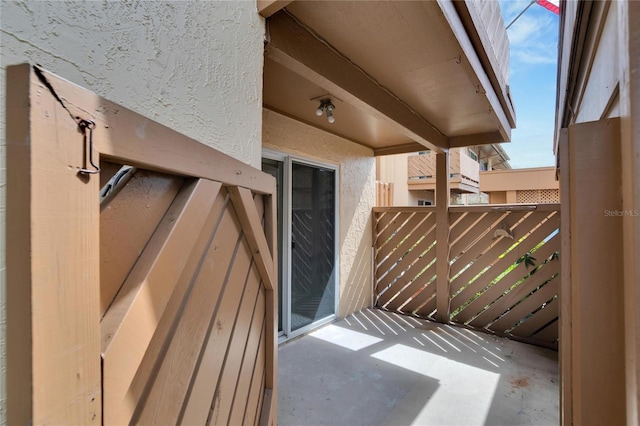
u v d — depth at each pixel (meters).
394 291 4.66
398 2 1.53
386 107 2.57
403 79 2.38
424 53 1.99
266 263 1.38
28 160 0.36
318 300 3.89
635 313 0.66
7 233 0.36
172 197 0.67
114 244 0.50
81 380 0.42
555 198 9.05
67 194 0.40
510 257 3.71
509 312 3.66
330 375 2.69
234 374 1.05
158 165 0.58
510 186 9.34
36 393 0.37
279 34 1.60
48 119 0.37
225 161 0.92
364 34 1.80
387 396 2.38
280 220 3.42
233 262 1.04
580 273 0.91
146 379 0.57
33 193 0.36
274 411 1.52
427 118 3.29
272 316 1.51
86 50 0.78
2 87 0.64
